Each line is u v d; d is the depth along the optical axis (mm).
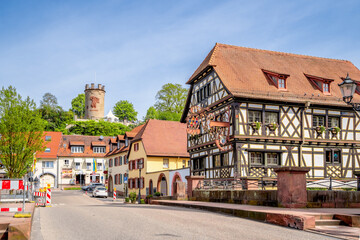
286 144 27844
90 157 71438
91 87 114125
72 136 74375
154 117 88438
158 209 16906
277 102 27859
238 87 27547
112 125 97688
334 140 29203
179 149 45438
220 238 8805
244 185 24250
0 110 26250
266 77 29891
